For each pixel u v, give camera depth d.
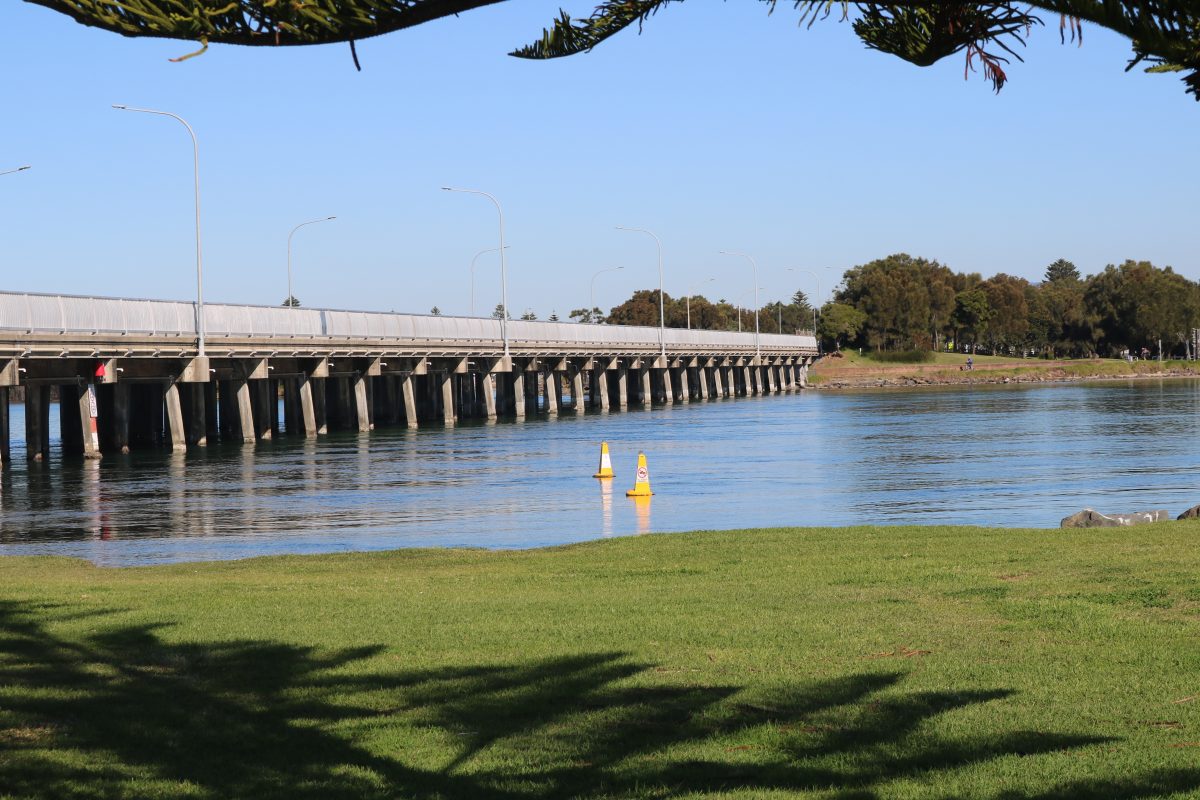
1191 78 4.58
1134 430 63.91
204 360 57.50
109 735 9.81
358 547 27.03
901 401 113.81
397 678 11.61
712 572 18.16
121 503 36.28
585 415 94.56
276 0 4.30
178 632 14.16
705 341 129.88
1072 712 9.69
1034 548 19.36
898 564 18.06
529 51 5.13
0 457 51.06
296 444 62.91
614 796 8.10
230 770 8.88
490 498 36.59
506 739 9.49
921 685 10.66
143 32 4.33
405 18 4.47
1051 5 4.52
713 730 9.52
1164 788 7.87
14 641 13.73
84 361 53.59
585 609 14.93
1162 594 14.34
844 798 7.90
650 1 5.05
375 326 74.81
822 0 4.59
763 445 58.19
